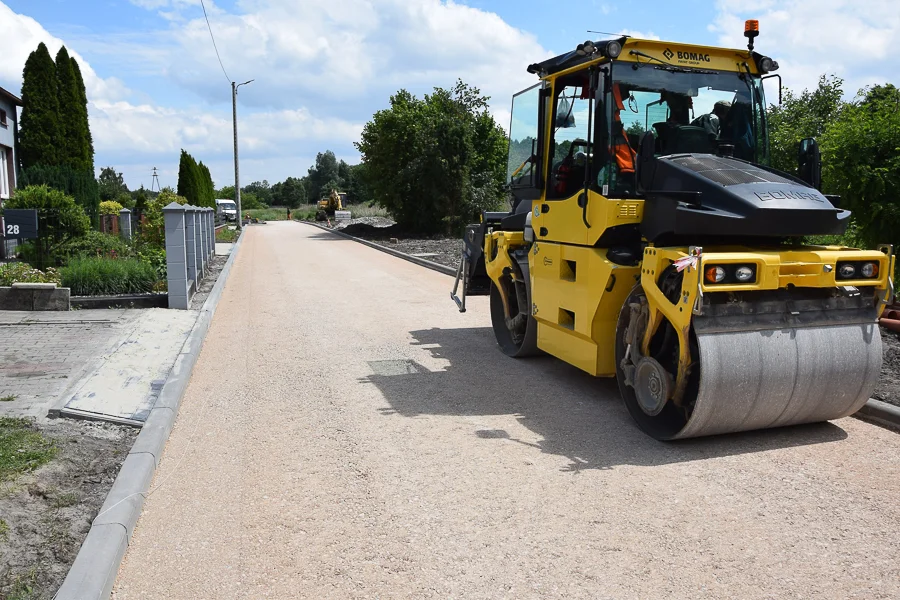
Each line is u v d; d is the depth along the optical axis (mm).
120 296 10703
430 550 3758
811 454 4980
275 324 10195
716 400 4836
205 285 14289
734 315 4871
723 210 4914
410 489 4512
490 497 4383
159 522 4098
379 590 3389
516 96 7527
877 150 8164
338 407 6234
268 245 28344
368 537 3904
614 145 5668
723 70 6078
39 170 19656
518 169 7453
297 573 3545
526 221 7430
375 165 32906
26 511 3951
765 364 4863
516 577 3490
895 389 5918
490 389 6770
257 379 7172
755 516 4086
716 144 6023
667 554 3686
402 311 11312
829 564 3562
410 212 32000
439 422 5816
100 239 14898
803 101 13641
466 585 3426
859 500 4250
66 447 4906
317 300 12570
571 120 6336
